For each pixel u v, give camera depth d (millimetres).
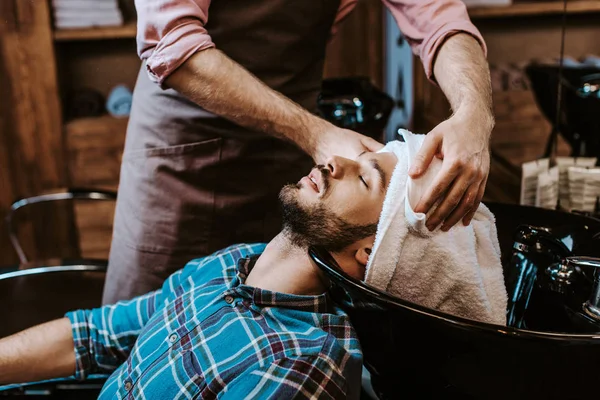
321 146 1121
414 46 1333
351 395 935
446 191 944
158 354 1031
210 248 1508
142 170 1452
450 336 795
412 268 953
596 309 905
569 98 1747
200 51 1133
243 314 1011
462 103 1079
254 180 1476
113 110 2639
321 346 939
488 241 995
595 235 1042
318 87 1530
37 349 1168
